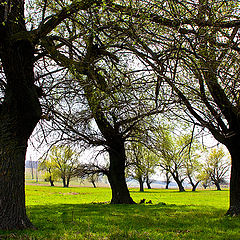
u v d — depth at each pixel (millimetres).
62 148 18047
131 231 7988
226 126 12875
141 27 7957
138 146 19328
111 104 10844
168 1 7645
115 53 11156
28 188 56062
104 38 10055
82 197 35062
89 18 8531
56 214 12703
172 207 18031
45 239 6684
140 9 7898
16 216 8156
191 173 65000
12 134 8508
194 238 7535
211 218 11914
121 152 19906
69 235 7293
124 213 13461
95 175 21844
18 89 8250
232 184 13086
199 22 8797
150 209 15922
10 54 7738
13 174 8328
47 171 74312
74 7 8250
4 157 8352
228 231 8680
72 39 9188
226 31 9898
